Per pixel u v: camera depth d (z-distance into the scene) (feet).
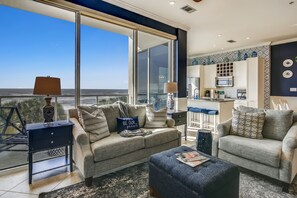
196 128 17.57
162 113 11.05
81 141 7.19
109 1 10.82
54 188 6.97
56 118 11.72
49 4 9.12
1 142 9.37
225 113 16.38
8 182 7.38
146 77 15.20
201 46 21.86
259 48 20.81
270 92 20.16
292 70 18.69
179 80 14.85
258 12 12.22
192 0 10.60
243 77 21.13
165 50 15.61
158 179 6.23
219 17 13.05
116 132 9.80
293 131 7.47
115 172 8.29
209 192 4.83
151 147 9.15
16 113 10.33
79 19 9.95
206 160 6.14
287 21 13.82
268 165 7.15
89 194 6.59
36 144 7.32
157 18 13.12
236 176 5.64
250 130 8.87
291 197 6.38
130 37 13.25
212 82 24.39
